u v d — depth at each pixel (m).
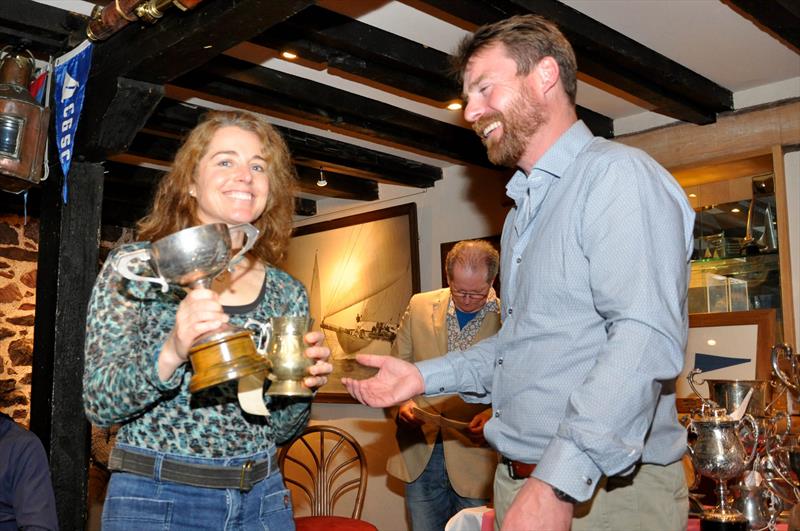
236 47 3.03
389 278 5.11
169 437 1.46
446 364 1.78
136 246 1.54
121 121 2.68
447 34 2.96
